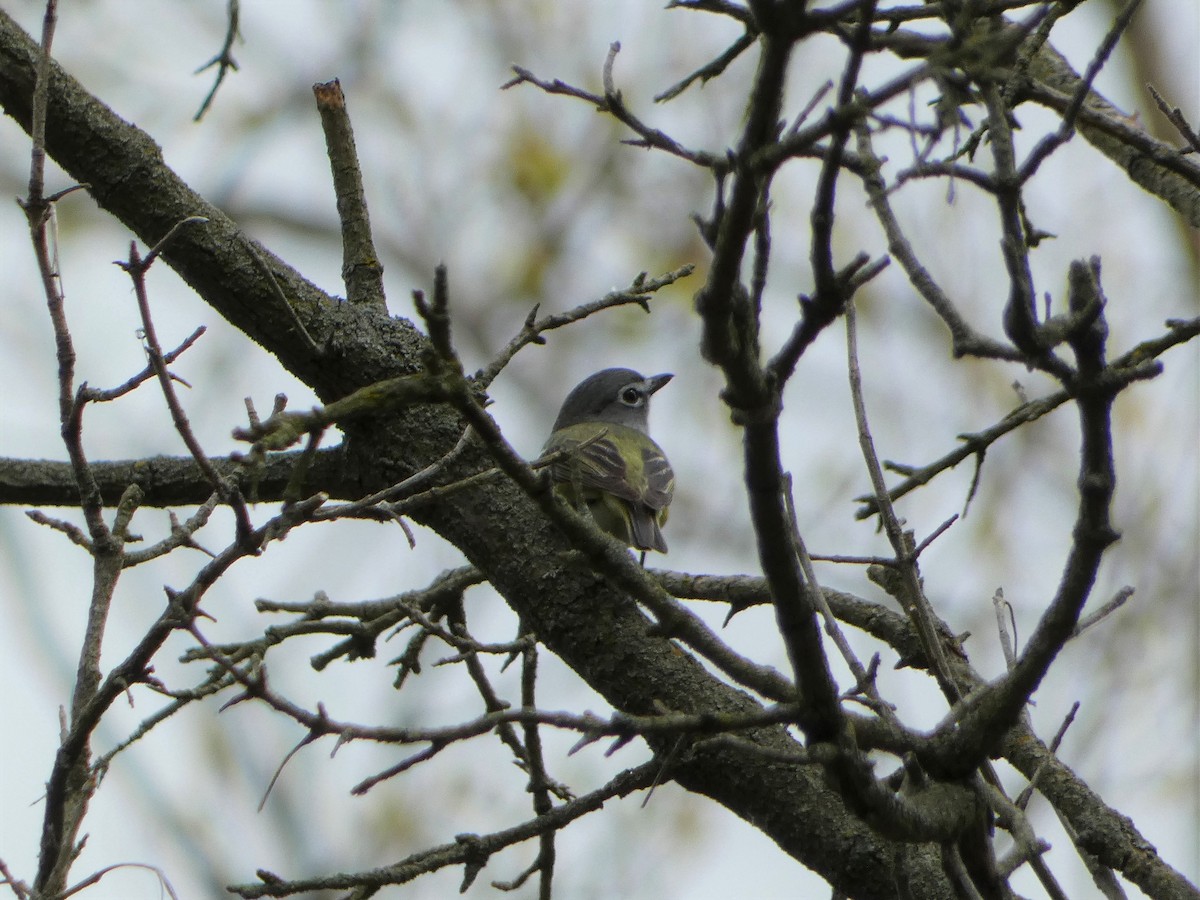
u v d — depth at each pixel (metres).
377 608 10.26
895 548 8.16
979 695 6.91
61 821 8.02
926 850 8.47
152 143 10.07
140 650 7.80
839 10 5.13
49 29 7.78
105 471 10.62
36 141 7.67
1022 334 5.58
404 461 9.63
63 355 7.86
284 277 9.94
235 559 7.74
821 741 6.30
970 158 9.38
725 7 7.87
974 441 9.28
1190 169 8.52
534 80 7.91
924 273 6.01
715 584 10.62
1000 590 8.07
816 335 5.63
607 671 9.01
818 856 8.45
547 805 9.81
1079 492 6.03
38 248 7.73
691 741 7.71
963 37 5.64
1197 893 8.19
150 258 7.38
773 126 5.32
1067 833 8.36
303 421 5.91
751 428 5.77
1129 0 6.26
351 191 10.51
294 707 6.42
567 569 9.21
